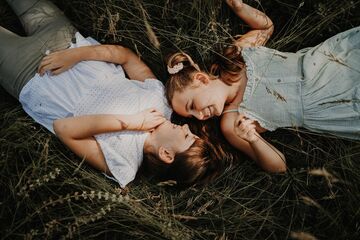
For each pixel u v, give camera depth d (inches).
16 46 76.2
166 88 74.7
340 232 72.0
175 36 80.0
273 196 76.0
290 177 74.9
